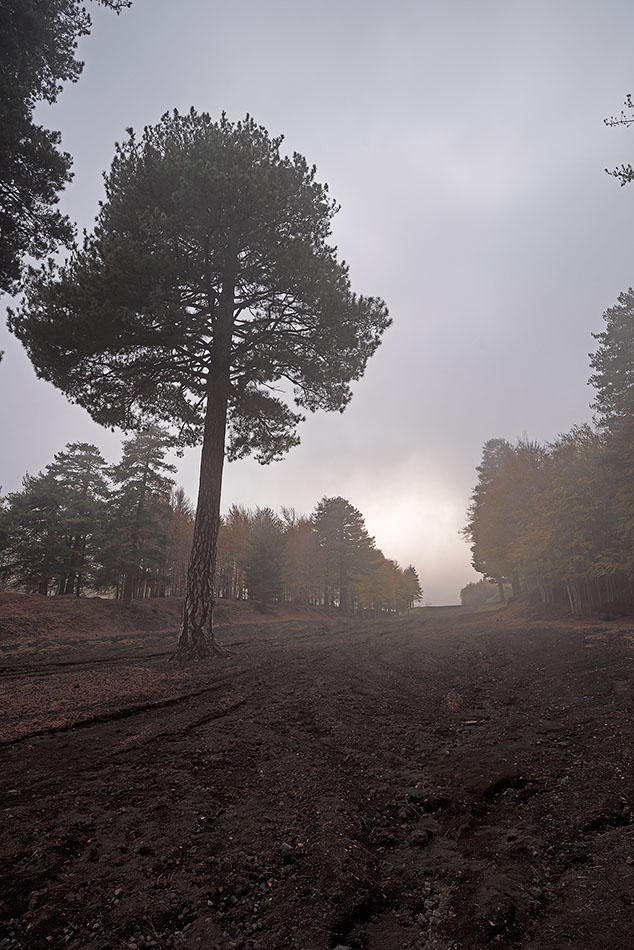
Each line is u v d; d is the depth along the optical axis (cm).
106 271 1105
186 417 1758
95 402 1490
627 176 907
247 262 1337
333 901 241
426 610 6725
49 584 3469
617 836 286
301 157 1497
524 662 1057
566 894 237
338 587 5934
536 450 3114
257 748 475
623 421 2134
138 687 749
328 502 5928
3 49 1029
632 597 2238
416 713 661
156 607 3275
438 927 224
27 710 596
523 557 2573
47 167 1134
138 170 1283
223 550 4612
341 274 1382
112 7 1184
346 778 417
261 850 288
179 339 1310
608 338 2330
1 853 262
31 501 3275
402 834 325
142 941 208
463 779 409
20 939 203
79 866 259
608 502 2136
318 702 684
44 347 1227
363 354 1551
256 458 1917
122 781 377
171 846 285
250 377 1512
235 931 217
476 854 291
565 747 472
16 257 1193
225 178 1123
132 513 3166
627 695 646
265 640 1883
